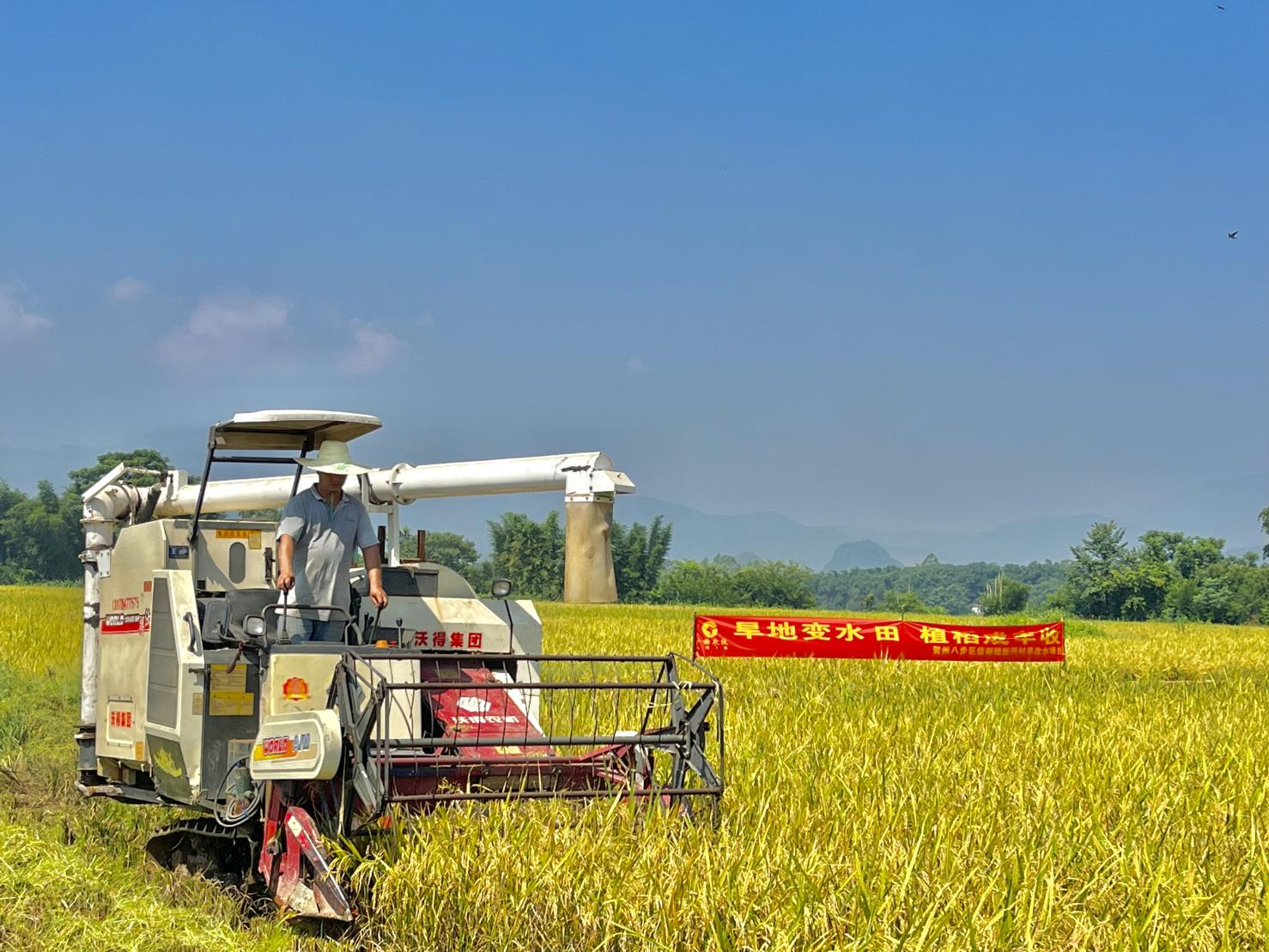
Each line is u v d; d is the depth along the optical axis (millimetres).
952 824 8242
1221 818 9305
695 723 8406
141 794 10047
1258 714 16359
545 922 6898
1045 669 24531
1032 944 6320
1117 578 131875
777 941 6383
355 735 7488
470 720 8531
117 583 10469
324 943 7176
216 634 9477
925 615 68062
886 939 6410
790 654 21875
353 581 10367
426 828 7402
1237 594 129000
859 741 12234
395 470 10766
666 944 6535
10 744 13828
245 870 8875
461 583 10594
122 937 7004
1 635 26359
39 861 8109
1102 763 11305
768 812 8461
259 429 9742
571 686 8109
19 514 127500
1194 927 6766
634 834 7527
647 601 133750
